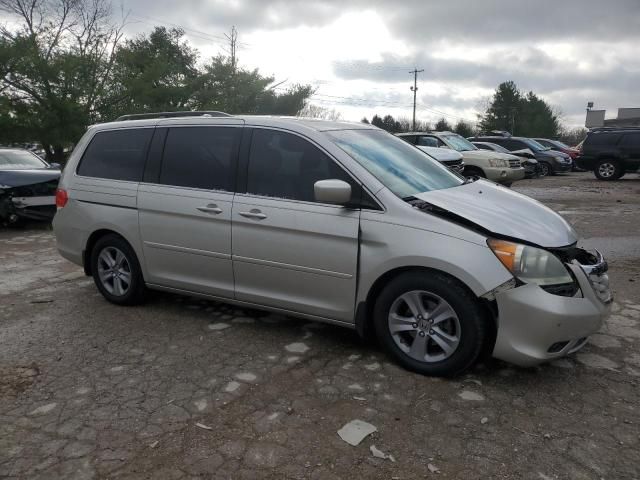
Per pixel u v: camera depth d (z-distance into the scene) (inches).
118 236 200.5
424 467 107.7
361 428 120.7
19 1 912.3
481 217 140.4
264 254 163.6
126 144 199.6
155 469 107.6
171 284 189.3
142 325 185.3
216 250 173.8
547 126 2957.7
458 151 614.2
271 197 162.7
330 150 156.7
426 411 127.6
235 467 108.0
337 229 149.8
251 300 171.9
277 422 123.6
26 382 144.0
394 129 3083.2
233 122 176.4
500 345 134.9
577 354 158.2
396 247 141.5
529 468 107.1
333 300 155.1
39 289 232.2
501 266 131.3
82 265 212.8
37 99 842.2
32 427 122.5
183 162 183.5
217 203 171.5
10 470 107.5
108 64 957.2
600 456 110.7
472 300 135.5
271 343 167.9
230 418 125.5
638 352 159.6
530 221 145.9
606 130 754.2
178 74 1179.9
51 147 913.5
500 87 3117.6
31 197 382.3
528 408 128.6
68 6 936.3
